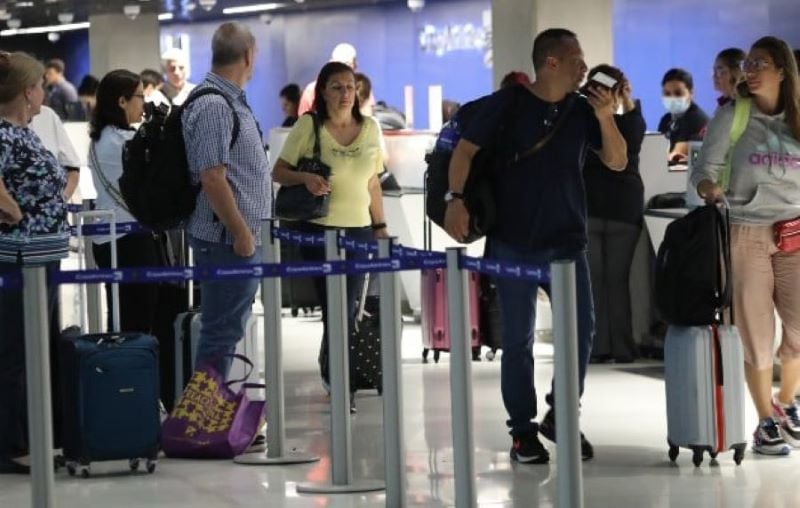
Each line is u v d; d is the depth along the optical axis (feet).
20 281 22.40
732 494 25.57
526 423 28.22
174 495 26.25
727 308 28.19
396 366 24.06
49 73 87.86
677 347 27.63
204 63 116.78
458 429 21.97
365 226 34.96
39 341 21.17
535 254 27.22
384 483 26.53
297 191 34.27
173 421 29.58
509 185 27.22
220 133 28.27
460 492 22.06
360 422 33.32
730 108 28.55
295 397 37.17
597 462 28.40
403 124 58.03
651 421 32.48
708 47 84.94
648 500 25.18
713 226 27.32
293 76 111.04
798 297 28.84
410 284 53.31
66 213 28.76
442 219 27.43
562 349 19.38
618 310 40.83
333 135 34.55
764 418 28.99
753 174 28.48
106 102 33.76
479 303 42.09
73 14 106.32
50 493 21.43
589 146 27.86
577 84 27.25
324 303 35.27
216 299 29.27
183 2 97.55
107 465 28.96
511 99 27.12
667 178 42.11
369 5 105.09
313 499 25.70
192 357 31.60
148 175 28.71
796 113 28.30
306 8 107.55
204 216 28.94
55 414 28.94
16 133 27.91
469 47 98.89
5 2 95.45
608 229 40.34
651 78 88.63
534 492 25.82
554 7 54.13
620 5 89.71
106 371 27.66
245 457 29.09
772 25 80.89
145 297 33.63
